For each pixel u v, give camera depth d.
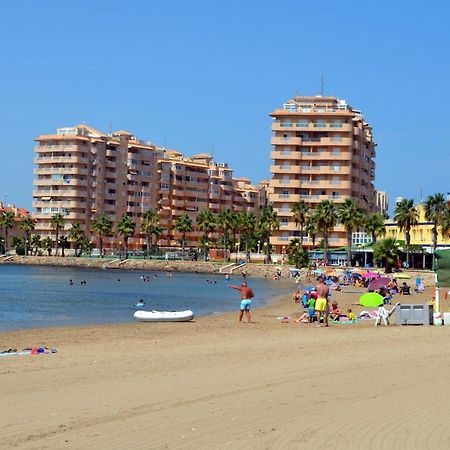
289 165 159.38
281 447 12.12
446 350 26.08
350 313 43.75
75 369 20.66
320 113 158.12
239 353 24.88
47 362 22.31
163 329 38.50
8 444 12.11
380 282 74.88
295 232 160.00
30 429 13.16
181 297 78.88
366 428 13.51
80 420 13.91
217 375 19.52
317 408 15.20
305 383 18.28
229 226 173.12
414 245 123.06
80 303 66.00
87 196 187.00
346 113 157.62
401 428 13.55
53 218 182.75
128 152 194.62
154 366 21.34
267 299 77.19
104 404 15.43
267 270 148.75
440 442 12.59
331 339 30.50
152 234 189.38
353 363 22.16
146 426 13.48
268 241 159.12
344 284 99.56
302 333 34.19
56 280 114.31
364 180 168.88
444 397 16.64
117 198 192.25
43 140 186.75
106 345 29.19
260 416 14.39
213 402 15.73
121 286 100.94
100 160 188.50
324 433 13.09
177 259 178.50
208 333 35.22
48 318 49.00
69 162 184.50
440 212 120.44
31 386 17.69
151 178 199.38
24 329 39.16
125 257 179.12
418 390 17.52
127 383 18.14
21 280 112.00
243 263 160.12
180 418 14.15
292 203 159.50
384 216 156.38
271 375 19.56
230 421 13.94
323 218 135.12
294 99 168.50
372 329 36.19
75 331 37.62
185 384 18.02
